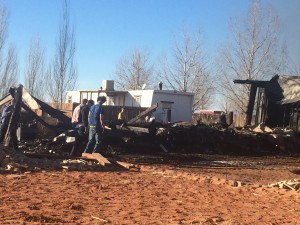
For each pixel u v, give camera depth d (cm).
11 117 1539
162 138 2267
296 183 1061
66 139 1883
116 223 632
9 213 662
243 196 948
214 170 1517
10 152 1352
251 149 2489
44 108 2070
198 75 6078
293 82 3039
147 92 3844
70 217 656
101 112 1502
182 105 3981
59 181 1033
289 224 684
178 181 1131
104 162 1370
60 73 3094
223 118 2873
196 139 2383
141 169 1355
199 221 668
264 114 3069
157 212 731
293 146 2592
